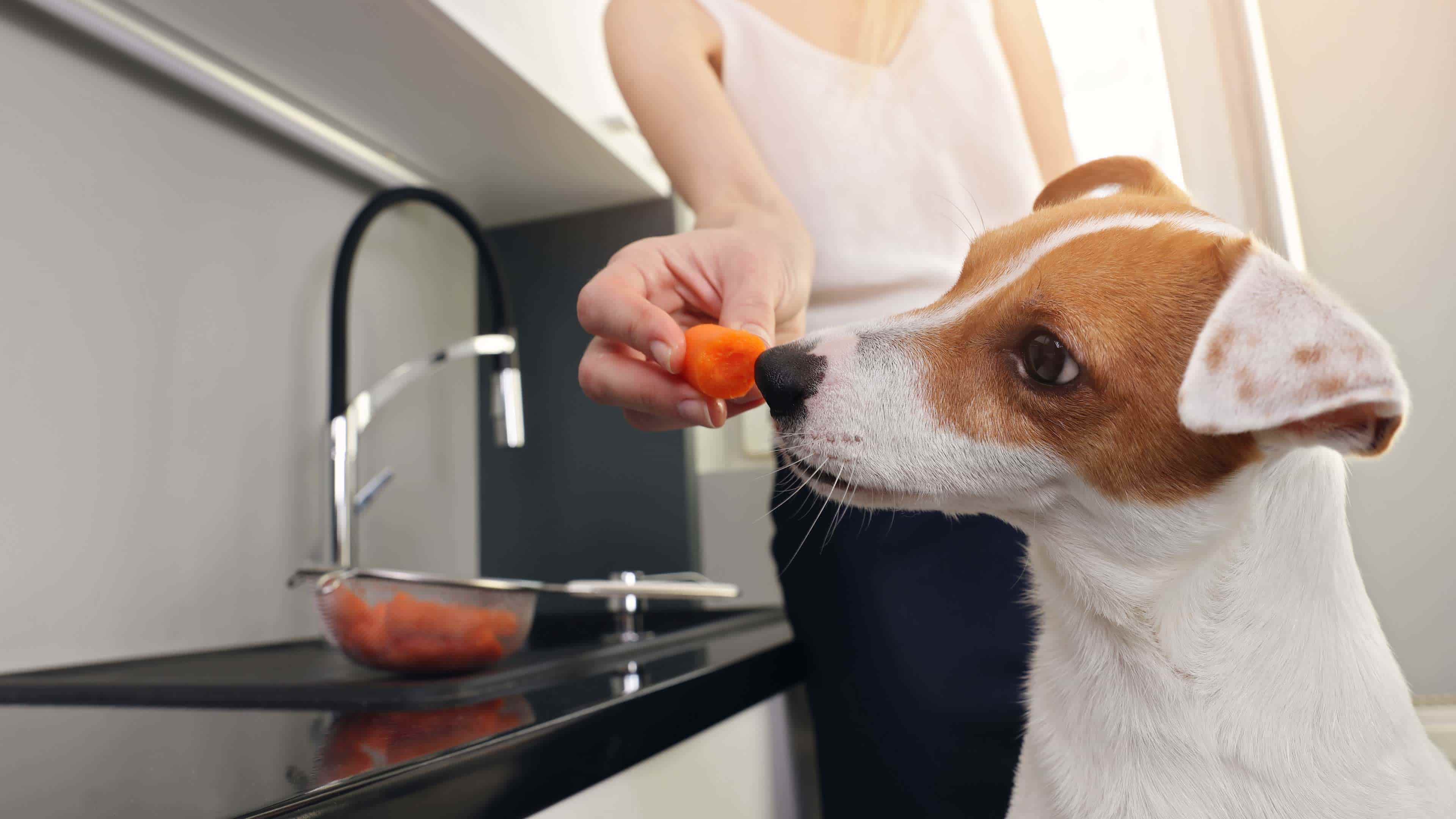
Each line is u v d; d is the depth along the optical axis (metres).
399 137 1.34
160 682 0.79
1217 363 0.53
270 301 1.22
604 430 1.63
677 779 0.72
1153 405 0.59
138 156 1.05
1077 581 0.66
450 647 0.76
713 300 0.66
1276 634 0.60
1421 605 0.79
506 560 1.66
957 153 0.92
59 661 0.94
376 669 0.77
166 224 1.08
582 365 0.64
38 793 0.43
